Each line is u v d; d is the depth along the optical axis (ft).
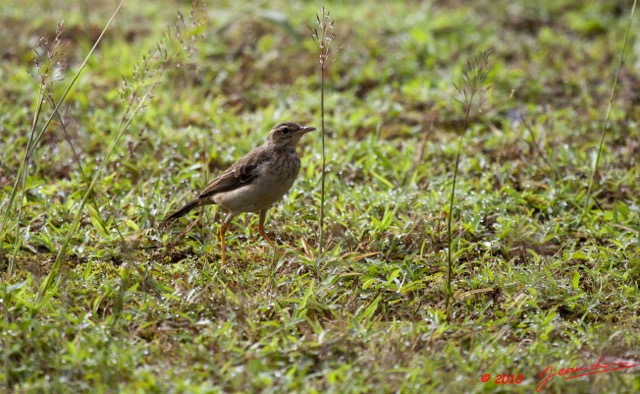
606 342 30.86
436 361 29.04
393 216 40.47
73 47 63.57
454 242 38.70
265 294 33.91
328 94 56.95
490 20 72.08
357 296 34.47
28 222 39.52
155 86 35.91
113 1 72.18
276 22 63.05
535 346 30.48
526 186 45.27
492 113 54.49
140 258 37.45
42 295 31.60
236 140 49.24
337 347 29.81
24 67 58.08
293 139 37.99
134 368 28.35
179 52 36.47
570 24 72.18
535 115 55.31
